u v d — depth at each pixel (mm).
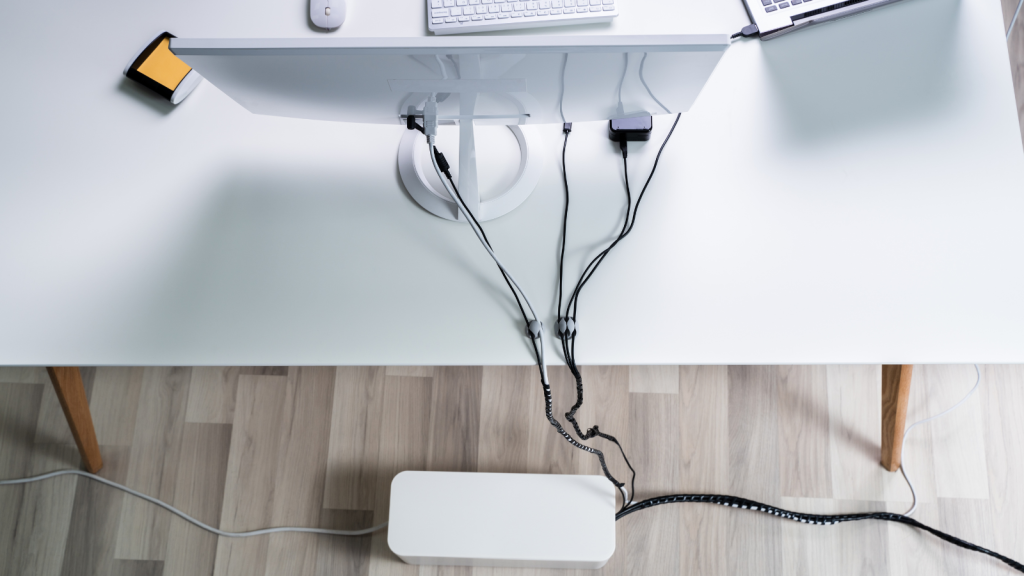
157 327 1066
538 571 1661
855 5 1160
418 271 1097
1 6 1188
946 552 1649
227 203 1127
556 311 1068
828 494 1702
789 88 1153
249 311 1076
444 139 1170
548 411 1151
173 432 1784
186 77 1160
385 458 1763
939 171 1092
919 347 1021
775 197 1101
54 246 1091
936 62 1144
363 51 792
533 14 1168
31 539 1729
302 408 1795
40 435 1793
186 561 1711
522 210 1125
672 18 1191
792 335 1037
